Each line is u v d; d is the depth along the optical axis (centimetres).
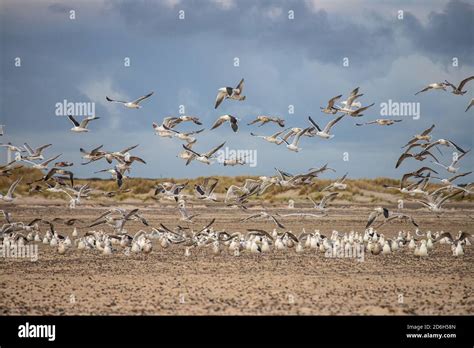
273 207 8844
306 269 3838
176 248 4834
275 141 4272
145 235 4988
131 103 4250
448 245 5169
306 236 5041
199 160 4366
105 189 9419
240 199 4656
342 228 6500
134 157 4428
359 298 3078
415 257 4403
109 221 4650
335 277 3575
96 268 3891
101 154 4409
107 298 3091
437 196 4959
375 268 3900
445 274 3709
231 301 3006
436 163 4231
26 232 5509
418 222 7125
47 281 3484
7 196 4972
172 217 7388
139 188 9538
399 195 9894
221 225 6669
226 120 3822
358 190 10038
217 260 4209
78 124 4384
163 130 4356
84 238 4825
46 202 8738
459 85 4122
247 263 4072
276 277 3559
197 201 9156
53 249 4781
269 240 4912
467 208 8712
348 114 4147
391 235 5912
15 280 3509
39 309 2912
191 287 3297
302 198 9756
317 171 4538
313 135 4328
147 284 3384
